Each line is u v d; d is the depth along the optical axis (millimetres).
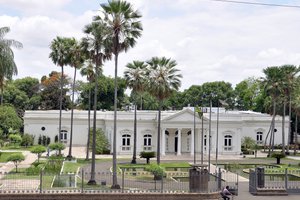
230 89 122062
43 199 30141
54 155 60000
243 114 83188
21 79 111375
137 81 56844
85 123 78438
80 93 108562
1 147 71000
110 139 72000
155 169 38594
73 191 31188
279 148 83938
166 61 51906
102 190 31734
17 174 38719
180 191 32438
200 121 70438
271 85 68188
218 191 33219
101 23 36438
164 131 69500
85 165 54031
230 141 73250
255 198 34406
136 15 36500
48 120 77312
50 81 105625
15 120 79688
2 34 40188
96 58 40250
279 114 84062
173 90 51688
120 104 107750
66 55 59781
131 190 32188
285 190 36156
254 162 62562
